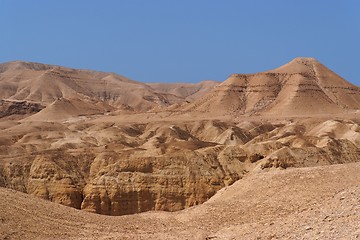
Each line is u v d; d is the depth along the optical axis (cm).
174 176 11444
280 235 4438
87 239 5238
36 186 12150
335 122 19750
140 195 11331
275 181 6097
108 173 11594
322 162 12206
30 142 17612
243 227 5128
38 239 5194
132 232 5531
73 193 11894
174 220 5888
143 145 16688
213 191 11294
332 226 4169
